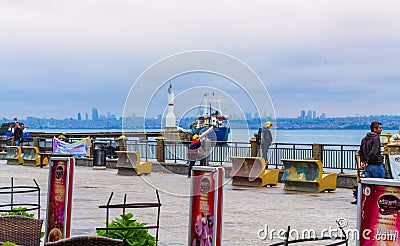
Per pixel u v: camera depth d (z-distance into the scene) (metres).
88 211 14.73
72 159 8.26
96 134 43.16
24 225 6.55
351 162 22.14
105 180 24.03
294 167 20.33
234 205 16.52
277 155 24.36
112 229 7.68
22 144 39.41
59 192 8.32
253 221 13.65
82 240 5.07
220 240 6.91
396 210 5.91
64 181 8.25
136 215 14.25
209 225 6.98
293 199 17.95
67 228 8.20
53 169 8.44
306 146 24.11
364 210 6.14
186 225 12.84
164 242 10.87
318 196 18.81
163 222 13.24
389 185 5.96
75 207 15.50
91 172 28.73
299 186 20.19
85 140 34.56
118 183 22.69
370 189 6.11
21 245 6.49
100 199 17.56
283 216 14.46
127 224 7.86
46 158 33.50
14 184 21.92
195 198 7.17
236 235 11.82
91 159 33.22
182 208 15.59
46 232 8.49
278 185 22.12
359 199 6.18
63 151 34.12
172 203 16.67
